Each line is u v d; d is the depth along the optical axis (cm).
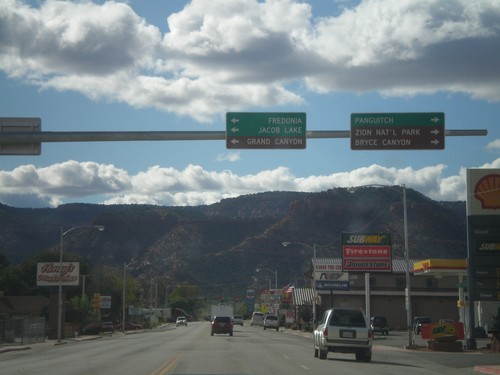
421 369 2619
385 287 7856
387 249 6009
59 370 2494
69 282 6706
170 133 2220
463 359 3228
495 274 3838
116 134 2184
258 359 2991
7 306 8144
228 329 6419
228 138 2294
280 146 2312
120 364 2731
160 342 4947
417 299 7781
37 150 2181
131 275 14500
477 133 2355
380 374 2312
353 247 6053
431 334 4025
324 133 2328
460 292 5025
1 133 2136
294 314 9081
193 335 6531
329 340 2959
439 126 2339
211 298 14400
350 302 7931
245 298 15050
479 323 6112
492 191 3875
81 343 5441
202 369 2430
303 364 2722
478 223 3866
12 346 4944
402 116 2344
